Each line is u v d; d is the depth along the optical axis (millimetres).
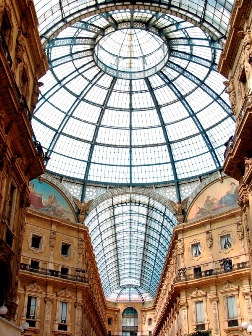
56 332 33281
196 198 39438
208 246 35688
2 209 17672
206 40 33062
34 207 36656
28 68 21984
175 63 37125
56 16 28438
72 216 39406
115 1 28375
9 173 18688
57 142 39812
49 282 34188
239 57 21531
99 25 33750
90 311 42906
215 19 27750
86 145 41375
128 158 42594
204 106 38844
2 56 14992
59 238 37000
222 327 32094
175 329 39000
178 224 39156
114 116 41438
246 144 19469
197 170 40594
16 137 19000
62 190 39625
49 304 33656
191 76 37531
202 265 35500
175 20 32562
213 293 33406
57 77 36531
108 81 39219
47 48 31875
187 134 40844
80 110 39938
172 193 41125
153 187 41656
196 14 28422
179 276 35969
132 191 41594
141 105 41125
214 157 39219
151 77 39094
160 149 42062
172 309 41062
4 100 16875
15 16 19250
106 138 41906
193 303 34438
